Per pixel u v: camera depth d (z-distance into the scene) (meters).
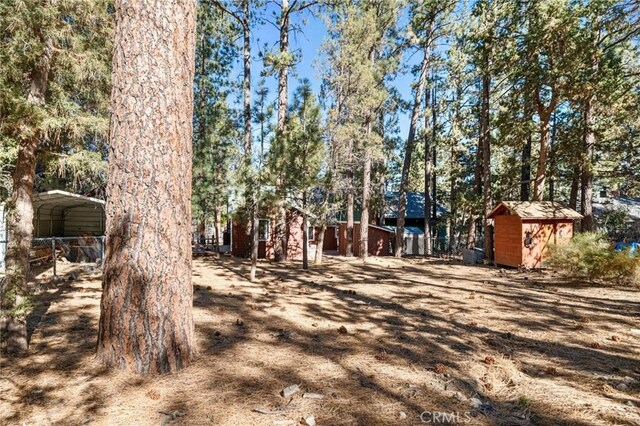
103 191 15.75
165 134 3.47
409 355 4.02
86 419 2.57
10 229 4.20
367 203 16.97
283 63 11.27
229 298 7.12
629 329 5.20
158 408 2.74
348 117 14.20
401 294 7.88
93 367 3.41
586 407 2.86
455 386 3.22
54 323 5.04
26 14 4.11
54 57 4.93
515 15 12.84
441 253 23.05
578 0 10.84
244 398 2.92
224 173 15.20
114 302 3.41
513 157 21.73
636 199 28.80
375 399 2.95
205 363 3.63
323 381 3.28
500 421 2.64
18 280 4.05
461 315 5.98
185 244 3.64
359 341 4.51
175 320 3.49
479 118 19.16
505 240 13.95
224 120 16.19
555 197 28.67
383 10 15.81
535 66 12.37
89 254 12.77
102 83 5.75
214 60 23.03
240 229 18.42
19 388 3.02
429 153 24.80
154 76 3.45
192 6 3.80
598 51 9.80
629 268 9.09
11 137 4.23
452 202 23.38
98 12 5.23
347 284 9.27
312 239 20.56
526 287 8.97
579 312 6.25
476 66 16.03
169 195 3.49
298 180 9.77
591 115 14.23
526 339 4.70
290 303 6.74
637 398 3.04
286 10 13.59
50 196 11.71
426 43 18.12
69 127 4.75
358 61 13.45
